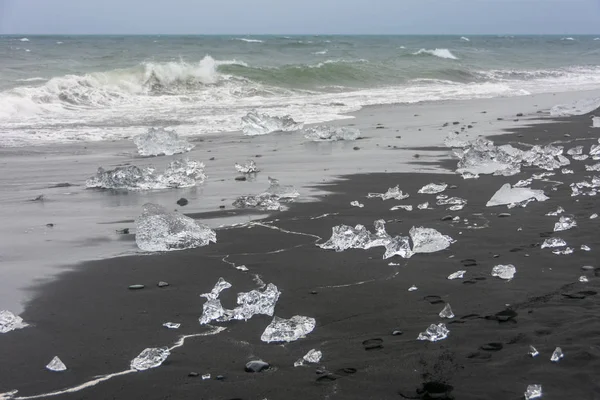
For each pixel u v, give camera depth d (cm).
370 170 1008
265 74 2483
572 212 721
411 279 523
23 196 858
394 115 1731
